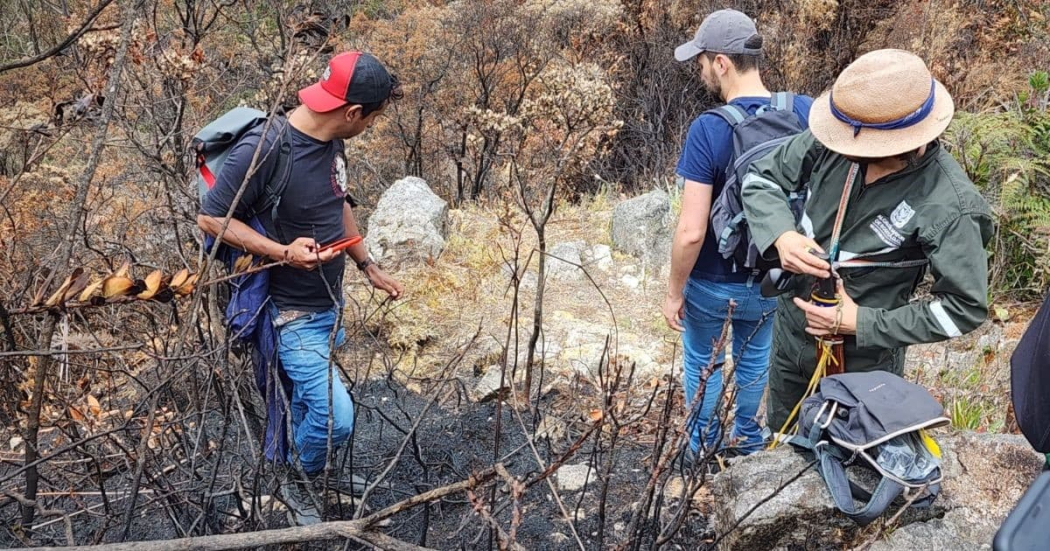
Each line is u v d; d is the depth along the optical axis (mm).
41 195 4273
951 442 2547
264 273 2514
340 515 2627
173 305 2584
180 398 3256
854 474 2229
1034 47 9344
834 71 11797
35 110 4668
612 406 2275
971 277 1977
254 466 2443
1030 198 4992
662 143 11477
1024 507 1050
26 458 2057
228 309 2590
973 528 2268
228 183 2369
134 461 2494
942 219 2004
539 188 6059
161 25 5965
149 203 4020
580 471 3051
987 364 4051
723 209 2535
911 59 1991
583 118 5578
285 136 2406
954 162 2066
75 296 1302
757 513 2238
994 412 3553
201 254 2377
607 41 11992
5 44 5391
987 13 9922
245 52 6648
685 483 2234
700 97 12234
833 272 2146
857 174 2133
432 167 11578
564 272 5156
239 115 2467
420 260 5176
